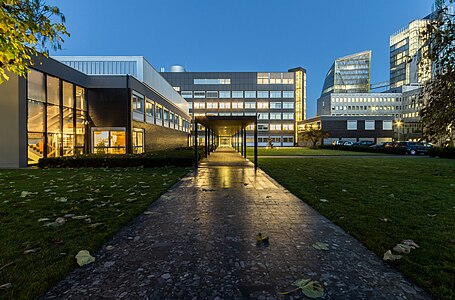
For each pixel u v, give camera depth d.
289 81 77.00
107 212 5.07
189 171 12.31
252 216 5.02
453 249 3.37
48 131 16.12
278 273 2.87
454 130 7.71
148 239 3.84
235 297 2.42
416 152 29.88
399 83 101.75
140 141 22.95
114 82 20.33
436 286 2.54
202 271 2.90
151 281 2.69
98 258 3.21
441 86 7.61
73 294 2.45
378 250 3.37
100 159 13.95
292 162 17.86
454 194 6.91
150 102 25.89
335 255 3.32
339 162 17.97
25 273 2.74
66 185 8.14
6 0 4.38
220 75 77.00
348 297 2.42
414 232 4.02
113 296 2.42
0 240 3.63
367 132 67.25
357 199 6.31
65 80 17.55
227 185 8.51
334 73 118.44
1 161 13.83
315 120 70.00
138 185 8.20
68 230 4.05
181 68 82.00
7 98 13.87
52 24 5.39
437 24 7.71
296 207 5.71
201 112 76.81
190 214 5.14
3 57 4.69
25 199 6.15
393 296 2.43
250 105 76.69
